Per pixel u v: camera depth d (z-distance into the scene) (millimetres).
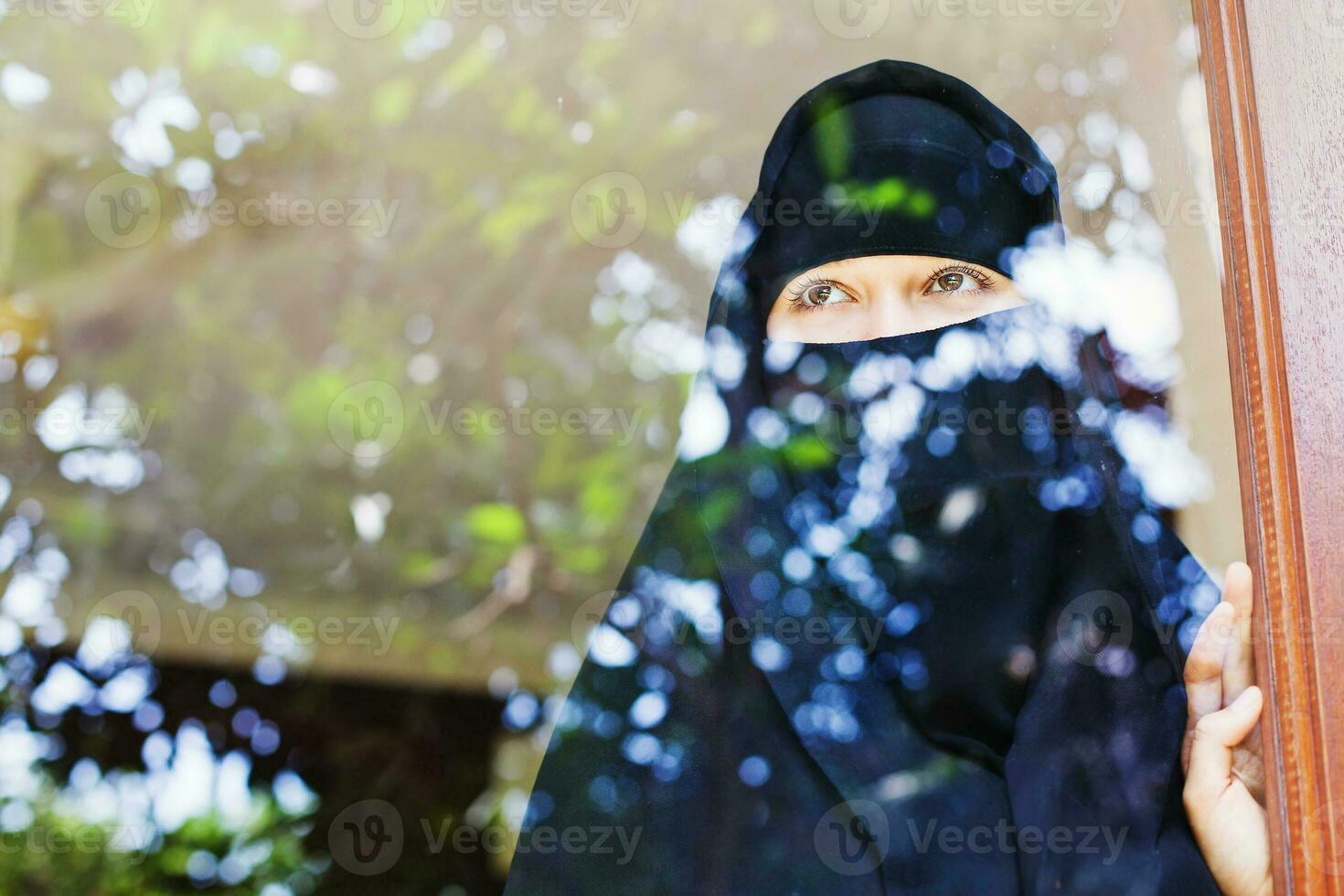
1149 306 1655
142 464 3664
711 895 1557
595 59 2830
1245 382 1368
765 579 1693
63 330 3418
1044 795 1499
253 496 3734
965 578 1691
